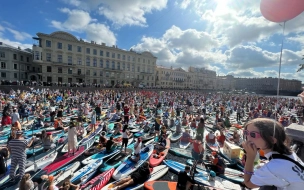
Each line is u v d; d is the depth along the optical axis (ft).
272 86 369.30
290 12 5.72
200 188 20.70
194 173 22.48
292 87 267.39
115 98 87.92
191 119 55.52
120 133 40.98
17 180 18.85
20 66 158.51
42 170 23.15
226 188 21.07
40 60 150.61
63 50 163.63
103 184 20.81
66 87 119.75
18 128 29.27
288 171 3.54
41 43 153.28
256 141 4.35
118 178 22.15
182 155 30.86
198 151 27.99
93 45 182.60
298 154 13.78
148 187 20.20
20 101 65.57
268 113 55.06
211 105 89.20
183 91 217.15
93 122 42.04
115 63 202.39
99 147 30.45
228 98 134.51
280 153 4.07
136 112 61.11
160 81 268.00
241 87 426.51
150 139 38.37
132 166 24.71
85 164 25.54
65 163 25.35
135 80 222.07
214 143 35.19
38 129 41.32
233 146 29.17
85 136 37.42
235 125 52.26
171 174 25.03
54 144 29.71
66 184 18.13
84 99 84.43
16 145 18.66
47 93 89.15
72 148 27.96
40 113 50.06
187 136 37.37
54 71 159.63
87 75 180.14
